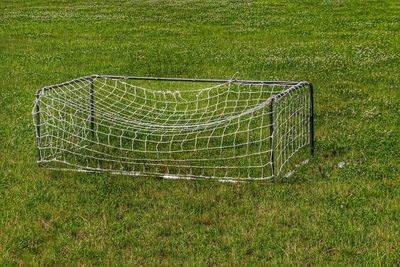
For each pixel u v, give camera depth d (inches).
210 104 537.3
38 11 1354.6
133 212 300.4
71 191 328.8
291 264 241.4
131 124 457.7
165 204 306.2
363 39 884.0
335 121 457.1
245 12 1242.6
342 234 265.7
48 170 362.0
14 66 732.7
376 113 471.8
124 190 328.5
